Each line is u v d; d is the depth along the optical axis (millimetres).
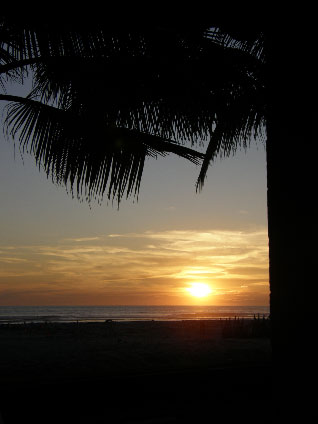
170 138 3609
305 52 2725
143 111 3498
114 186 3555
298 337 2602
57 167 3553
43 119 3547
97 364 8133
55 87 3688
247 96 3395
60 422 4438
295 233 2658
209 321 28672
